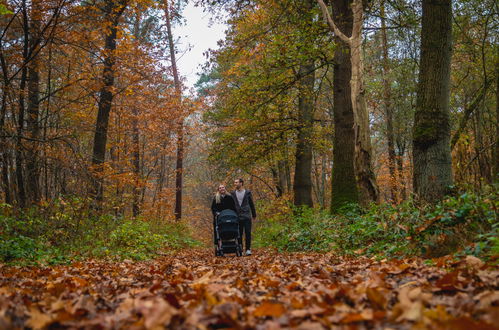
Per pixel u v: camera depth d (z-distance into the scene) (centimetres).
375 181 1104
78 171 1087
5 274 546
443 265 466
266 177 3222
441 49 764
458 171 1252
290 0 1320
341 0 1312
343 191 1330
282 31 1377
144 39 2030
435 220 584
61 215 977
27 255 764
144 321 230
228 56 1480
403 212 743
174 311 230
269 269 587
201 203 4831
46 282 463
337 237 953
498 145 1222
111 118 1988
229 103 1802
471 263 422
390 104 2403
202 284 378
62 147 1097
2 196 1140
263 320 249
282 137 1938
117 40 1462
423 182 747
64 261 791
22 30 1308
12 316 261
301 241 1148
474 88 1709
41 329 231
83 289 393
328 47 1336
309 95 1719
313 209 1523
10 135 1027
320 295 311
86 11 1267
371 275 397
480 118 1443
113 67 1386
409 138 2477
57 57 1545
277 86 1545
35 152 1112
